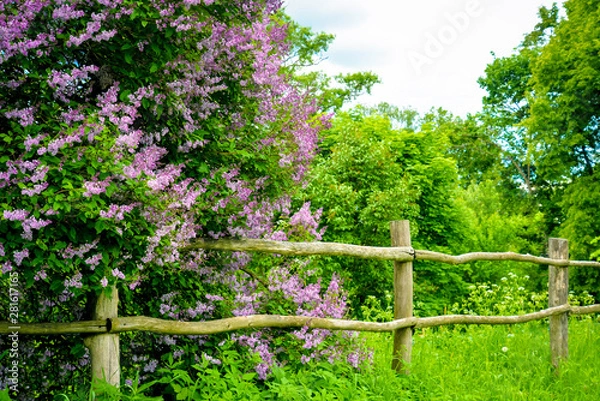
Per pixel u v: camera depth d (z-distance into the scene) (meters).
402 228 4.75
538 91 18.36
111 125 3.20
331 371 4.28
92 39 3.22
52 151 2.87
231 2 3.61
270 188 4.25
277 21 4.24
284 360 4.28
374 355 5.30
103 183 2.90
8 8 2.90
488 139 28.77
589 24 16.86
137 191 2.99
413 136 13.05
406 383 4.45
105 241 3.12
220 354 3.93
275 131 4.18
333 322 4.22
